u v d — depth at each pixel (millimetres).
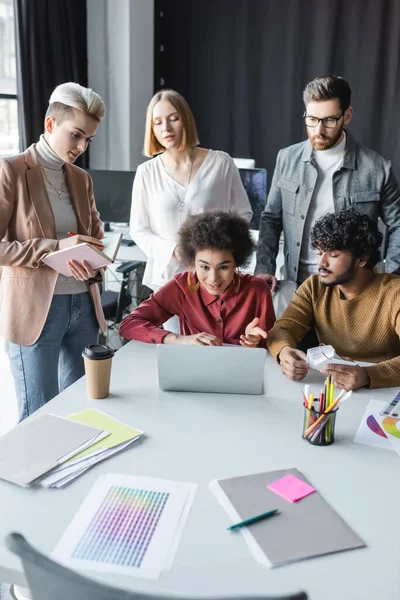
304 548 933
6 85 3875
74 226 1914
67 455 1172
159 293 1915
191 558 910
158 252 2285
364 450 1235
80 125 1712
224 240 1677
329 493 1081
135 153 4629
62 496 1056
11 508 1021
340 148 2121
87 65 4410
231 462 1172
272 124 4590
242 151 4715
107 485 1087
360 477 1137
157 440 1253
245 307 1839
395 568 897
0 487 1079
